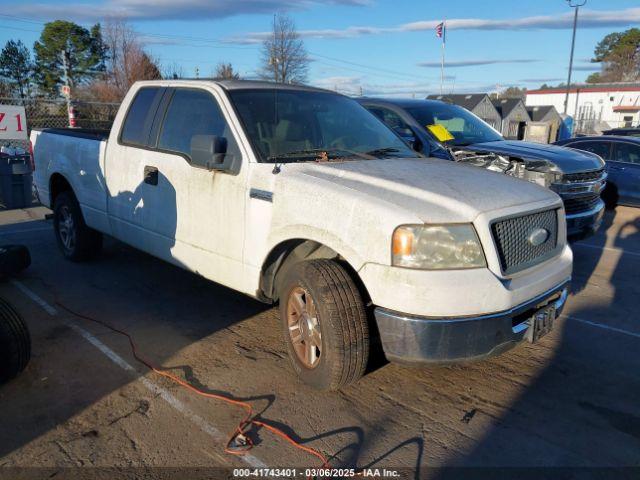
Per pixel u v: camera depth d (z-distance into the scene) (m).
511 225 3.36
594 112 57.28
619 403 3.63
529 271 3.47
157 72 37.03
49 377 3.86
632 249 7.85
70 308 5.11
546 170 6.30
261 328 4.71
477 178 3.79
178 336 4.54
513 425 3.37
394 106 7.50
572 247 7.96
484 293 3.10
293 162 3.97
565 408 3.56
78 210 6.17
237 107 4.26
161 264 6.48
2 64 47.53
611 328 4.88
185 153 4.56
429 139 6.94
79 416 3.40
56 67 46.06
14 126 10.47
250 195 3.93
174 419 3.38
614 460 3.05
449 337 3.08
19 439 3.17
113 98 33.75
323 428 3.30
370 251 3.21
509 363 4.17
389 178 3.58
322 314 3.32
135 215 5.11
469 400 3.64
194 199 4.39
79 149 5.89
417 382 3.85
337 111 4.84
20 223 8.96
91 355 4.19
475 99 44.84
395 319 3.12
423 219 3.09
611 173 10.98
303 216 3.56
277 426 3.31
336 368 3.33
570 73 27.73
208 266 4.39
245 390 3.71
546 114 51.16
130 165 5.08
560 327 4.88
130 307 5.15
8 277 5.95
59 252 7.00
